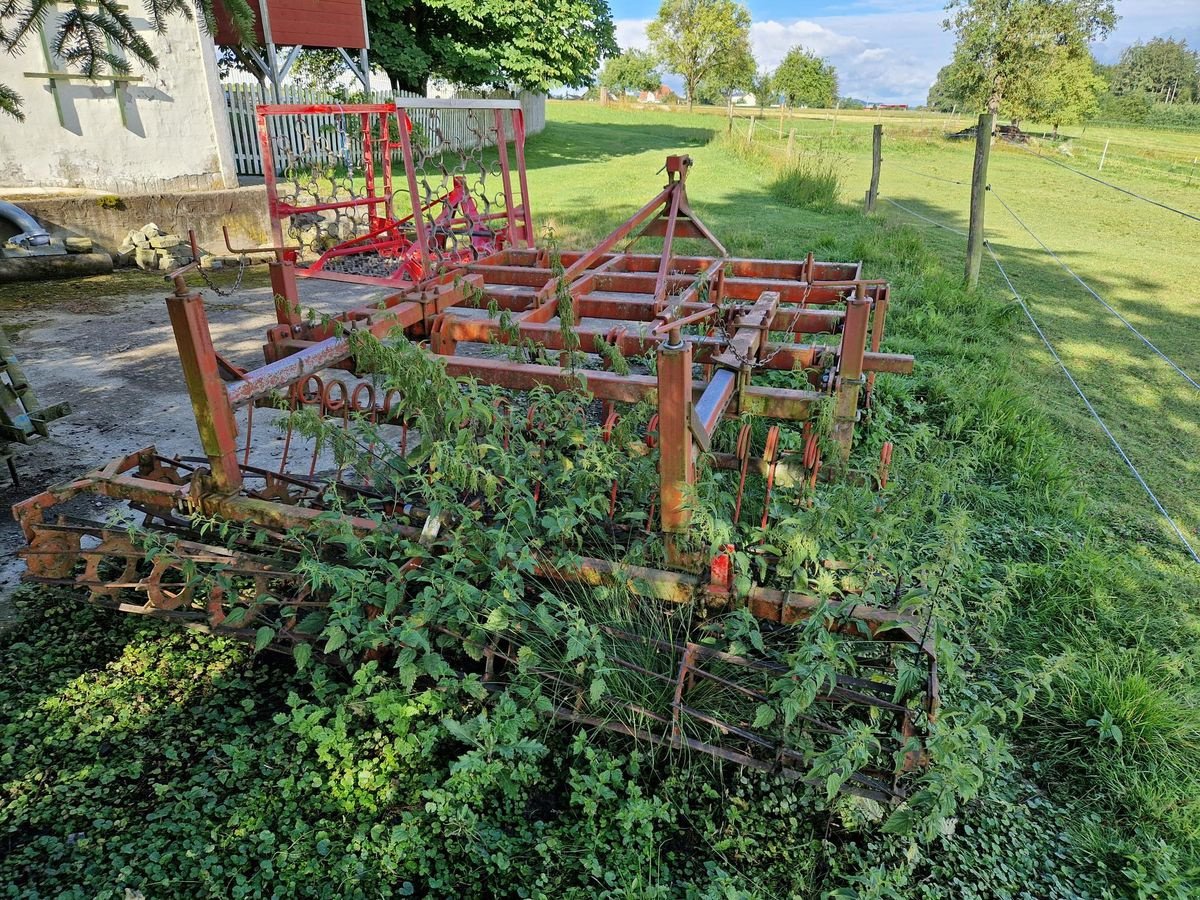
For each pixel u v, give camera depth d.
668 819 2.58
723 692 2.92
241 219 10.91
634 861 2.50
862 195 17.36
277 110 8.63
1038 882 2.54
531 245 7.22
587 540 3.46
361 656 3.04
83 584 3.22
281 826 2.55
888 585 3.11
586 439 3.38
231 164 11.38
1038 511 4.71
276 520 3.11
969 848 2.62
